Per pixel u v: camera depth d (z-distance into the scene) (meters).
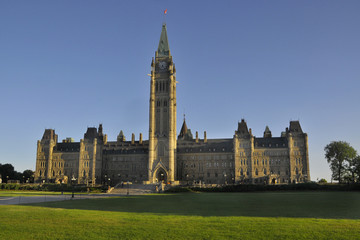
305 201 78.00
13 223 42.16
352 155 170.12
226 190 137.00
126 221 42.97
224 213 53.84
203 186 151.25
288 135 197.50
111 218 45.41
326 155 176.75
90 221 43.03
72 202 75.88
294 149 195.50
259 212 55.41
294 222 41.88
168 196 104.69
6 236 35.91
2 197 95.44
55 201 79.00
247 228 38.44
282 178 195.75
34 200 82.44
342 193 114.56
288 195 103.69
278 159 198.62
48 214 49.38
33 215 48.34
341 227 38.66
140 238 34.94
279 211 56.91
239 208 62.41
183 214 51.91
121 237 35.34
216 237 34.94
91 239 34.84
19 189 160.88
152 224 40.91
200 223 41.38
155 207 64.69
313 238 34.44
